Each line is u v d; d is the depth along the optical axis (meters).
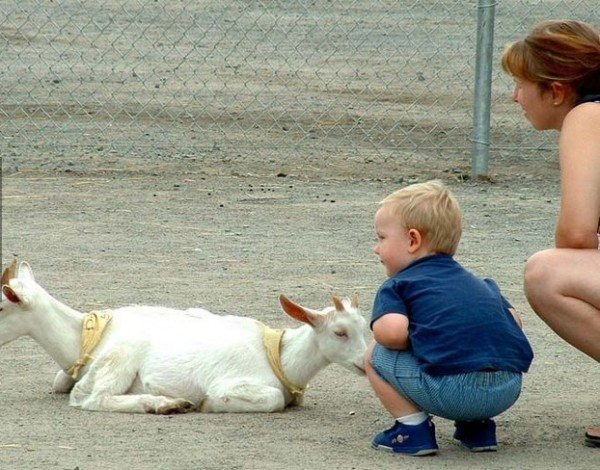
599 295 7.12
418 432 7.16
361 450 7.26
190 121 21.19
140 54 26.17
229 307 10.95
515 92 7.55
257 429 7.67
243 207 15.42
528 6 28.25
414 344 6.96
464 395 6.89
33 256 12.78
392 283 7.09
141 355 8.27
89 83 23.80
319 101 22.97
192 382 8.12
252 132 20.45
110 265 12.49
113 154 18.50
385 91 23.81
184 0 30.05
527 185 17.19
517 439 7.58
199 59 26.00
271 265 12.60
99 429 7.64
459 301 6.98
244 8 26.72
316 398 8.51
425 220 7.11
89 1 30.05
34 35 27.14
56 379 8.57
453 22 27.97
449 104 22.94
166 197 15.86
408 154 19.14
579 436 7.66
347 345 7.93
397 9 29.00
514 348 7.04
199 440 7.41
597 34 7.30
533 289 7.29
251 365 8.13
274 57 26.23
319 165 18.17
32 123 20.59
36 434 7.53
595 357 7.28
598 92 7.25
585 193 7.03
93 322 8.42
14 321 8.29
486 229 14.50
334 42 27.17
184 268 12.42
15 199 15.54
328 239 13.84
